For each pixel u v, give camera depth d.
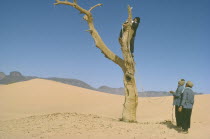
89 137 9.45
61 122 11.41
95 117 13.34
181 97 11.34
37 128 10.59
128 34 12.77
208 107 20.45
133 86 12.98
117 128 10.70
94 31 13.14
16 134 9.82
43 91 32.16
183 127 10.84
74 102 28.34
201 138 10.07
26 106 26.23
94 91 35.44
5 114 20.55
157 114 19.58
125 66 12.91
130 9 12.80
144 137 9.70
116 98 30.80
